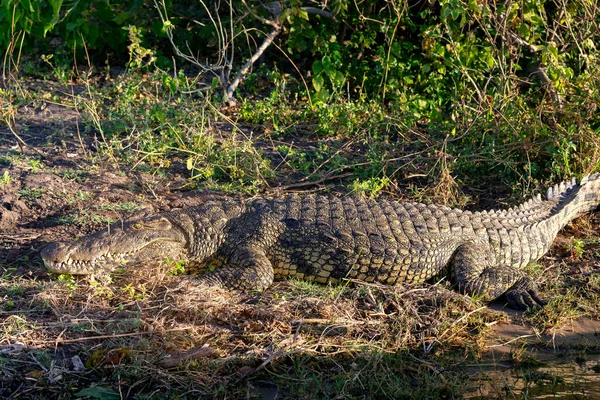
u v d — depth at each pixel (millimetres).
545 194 10867
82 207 9938
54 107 13109
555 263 9664
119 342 7227
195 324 7676
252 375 7113
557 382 7348
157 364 7055
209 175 10906
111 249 8375
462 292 8680
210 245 8930
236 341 7492
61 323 7355
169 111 12398
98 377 6855
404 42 13703
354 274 8758
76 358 7008
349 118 12523
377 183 10867
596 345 8023
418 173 11398
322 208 9094
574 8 12742
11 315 7402
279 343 7402
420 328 7977
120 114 12320
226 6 15062
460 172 11469
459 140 12117
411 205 9414
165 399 6668
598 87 11844
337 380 7109
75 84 14125
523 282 8812
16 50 14594
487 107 12344
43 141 11867
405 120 12422
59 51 14539
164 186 10805
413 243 8820
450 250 9000
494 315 8383
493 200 11031
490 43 12938
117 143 11516
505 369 7559
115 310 7691
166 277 8516
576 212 10508
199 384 6879
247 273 8453
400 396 7012
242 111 12961
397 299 8297
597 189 10719
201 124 12180
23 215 9773
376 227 8883
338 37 14500
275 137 12508
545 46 12320
